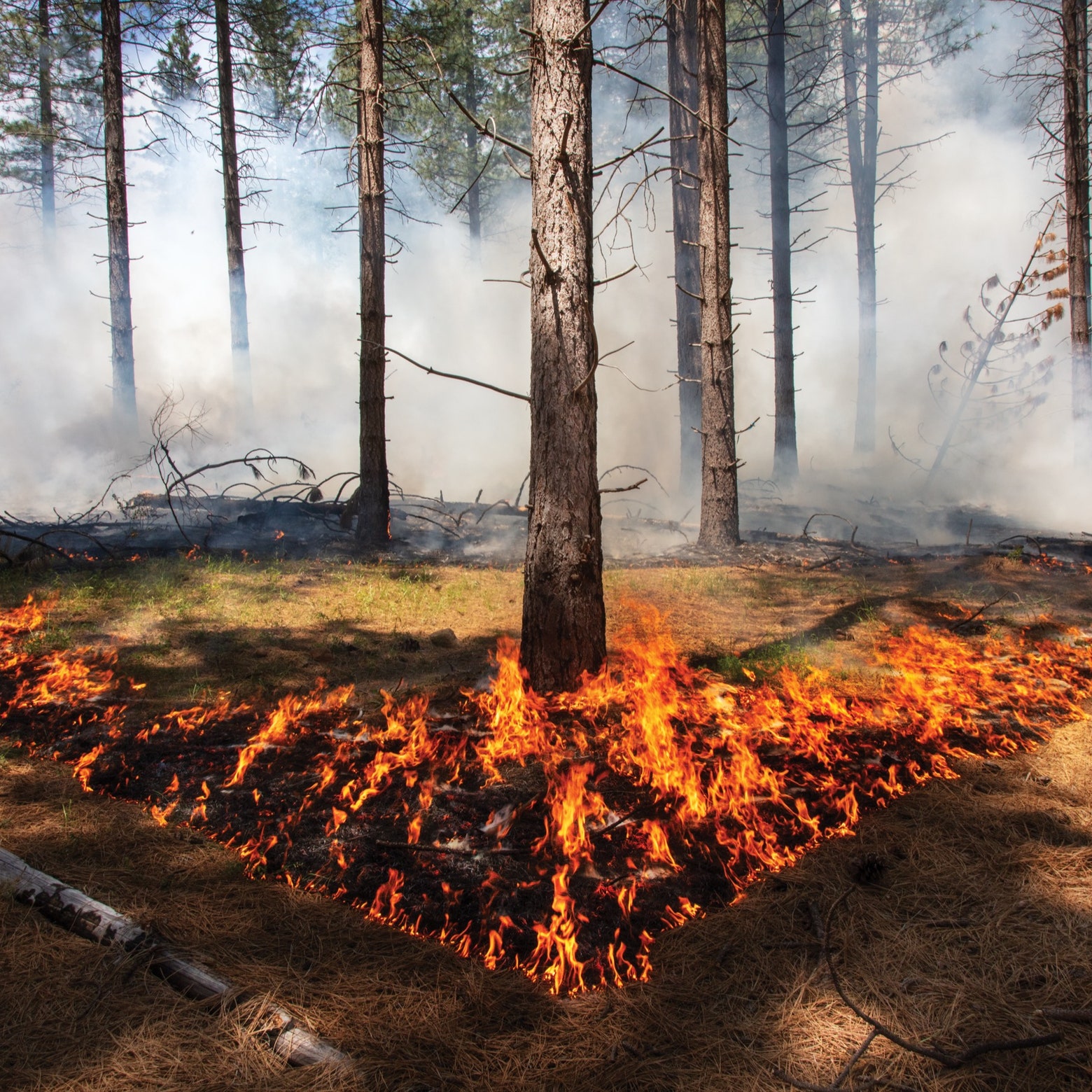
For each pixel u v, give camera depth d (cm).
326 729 502
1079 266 1575
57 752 460
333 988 280
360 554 1039
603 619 579
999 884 338
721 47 992
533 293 559
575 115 538
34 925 304
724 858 365
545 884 347
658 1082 244
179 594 798
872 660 641
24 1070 241
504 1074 247
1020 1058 251
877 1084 242
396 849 371
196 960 288
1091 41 1716
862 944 303
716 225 1036
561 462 557
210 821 393
